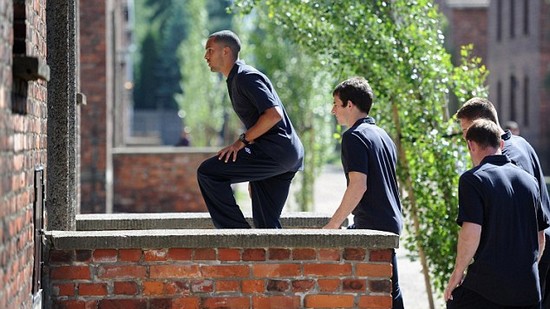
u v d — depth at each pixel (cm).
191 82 7100
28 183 926
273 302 1049
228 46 1198
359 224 1201
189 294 1044
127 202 3359
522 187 1105
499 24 7975
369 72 1603
